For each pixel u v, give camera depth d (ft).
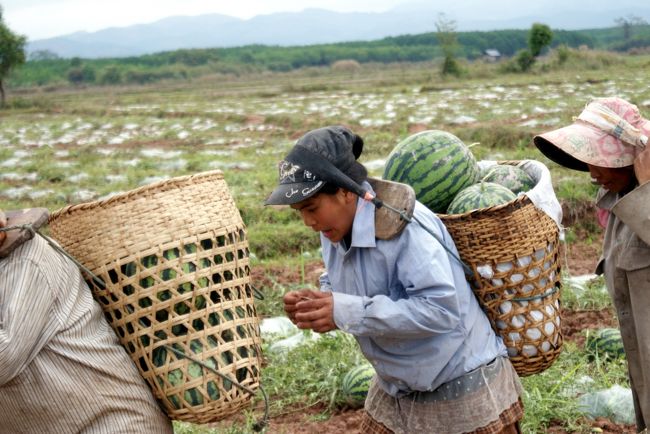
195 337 9.93
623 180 11.20
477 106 85.56
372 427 11.70
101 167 60.95
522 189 12.82
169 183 10.13
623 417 16.46
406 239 10.11
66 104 146.41
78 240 10.21
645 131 10.83
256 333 10.65
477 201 11.75
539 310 10.95
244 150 66.18
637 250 11.01
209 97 146.10
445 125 70.64
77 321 9.89
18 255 9.61
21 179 58.80
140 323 10.03
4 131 99.60
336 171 9.82
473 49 395.14
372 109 94.17
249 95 144.05
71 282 10.01
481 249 10.69
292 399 18.85
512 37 416.87
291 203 9.95
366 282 10.48
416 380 10.62
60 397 9.78
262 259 34.83
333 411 18.42
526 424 16.06
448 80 145.28
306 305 10.11
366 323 10.00
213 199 10.37
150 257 9.91
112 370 10.00
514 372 11.25
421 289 10.03
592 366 19.93
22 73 278.67
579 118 11.20
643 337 11.17
